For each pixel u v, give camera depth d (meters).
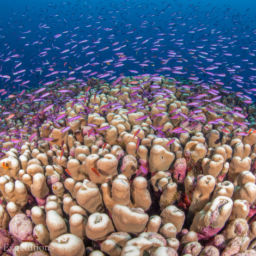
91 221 1.52
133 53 15.68
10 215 2.06
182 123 3.86
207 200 1.94
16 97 6.67
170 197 2.12
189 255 1.50
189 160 2.49
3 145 3.86
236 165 2.31
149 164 2.44
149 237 1.59
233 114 4.18
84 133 3.30
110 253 1.52
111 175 2.09
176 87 5.77
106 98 4.76
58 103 5.73
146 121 3.73
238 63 14.55
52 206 1.87
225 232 1.79
